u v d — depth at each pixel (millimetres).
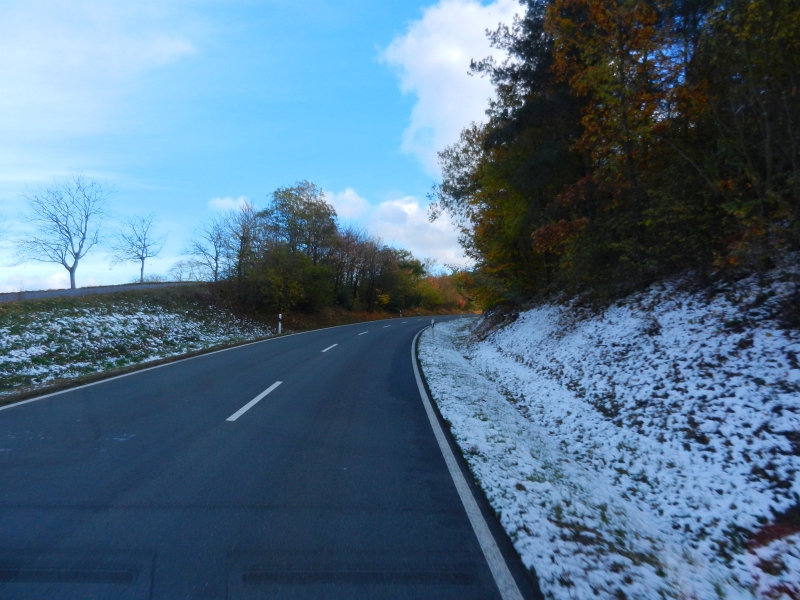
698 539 5156
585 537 4734
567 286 18547
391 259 64750
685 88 12086
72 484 5664
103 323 20484
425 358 18234
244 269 35281
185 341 23250
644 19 12422
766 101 8922
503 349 18984
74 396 10500
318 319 44125
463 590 3814
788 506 5023
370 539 4570
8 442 7207
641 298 13070
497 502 5398
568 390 11062
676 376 8656
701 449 6574
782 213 8414
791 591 3996
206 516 4938
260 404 9906
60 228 34125
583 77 13742
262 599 3635
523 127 18125
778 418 6234
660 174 12711
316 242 52031
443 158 25828
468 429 8352
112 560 4098
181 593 3678
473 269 24703
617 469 7074
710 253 11320
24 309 18828
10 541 4367
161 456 6676
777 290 8867
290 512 5086
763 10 8508
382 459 6832
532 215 18922
